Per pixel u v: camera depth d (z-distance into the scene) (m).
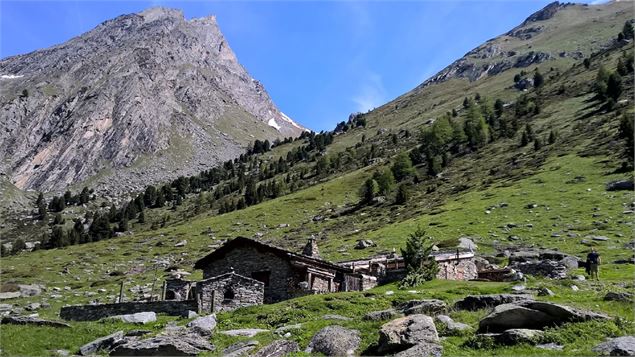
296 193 171.00
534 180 102.00
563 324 20.67
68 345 25.83
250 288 40.47
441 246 70.62
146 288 79.56
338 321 27.16
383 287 45.69
